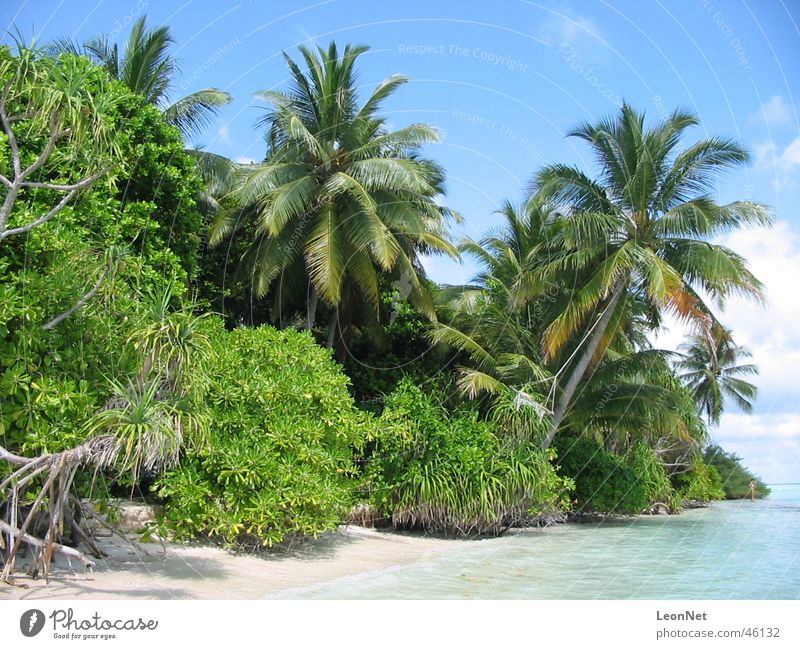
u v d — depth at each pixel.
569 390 22.17
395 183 19.41
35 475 8.62
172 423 8.24
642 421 23.94
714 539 20.36
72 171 11.52
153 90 19.91
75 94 8.23
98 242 11.33
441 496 17.38
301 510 12.81
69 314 9.48
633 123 21.86
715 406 39.31
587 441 25.86
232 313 22.73
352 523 17.56
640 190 21.78
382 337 22.77
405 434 17.48
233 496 12.09
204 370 9.86
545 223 24.44
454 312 23.12
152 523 11.34
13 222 9.62
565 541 18.77
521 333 22.80
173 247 16.94
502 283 23.25
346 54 20.80
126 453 7.73
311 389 14.22
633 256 21.03
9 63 8.22
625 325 24.05
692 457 34.09
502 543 17.75
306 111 20.95
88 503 10.57
